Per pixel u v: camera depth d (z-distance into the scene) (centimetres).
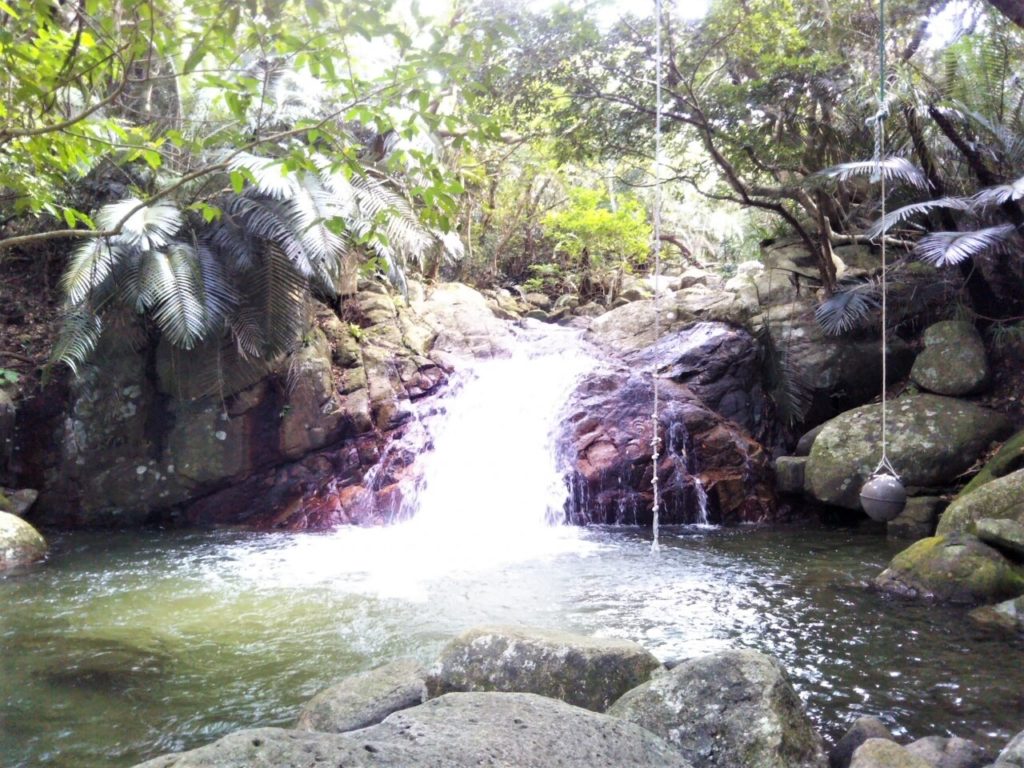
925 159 875
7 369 877
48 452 855
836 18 930
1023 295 892
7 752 324
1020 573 544
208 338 859
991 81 845
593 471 882
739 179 1073
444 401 991
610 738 223
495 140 343
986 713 355
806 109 946
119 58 292
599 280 1570
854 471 810
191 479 864
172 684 399
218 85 294
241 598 558
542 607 530
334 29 274
